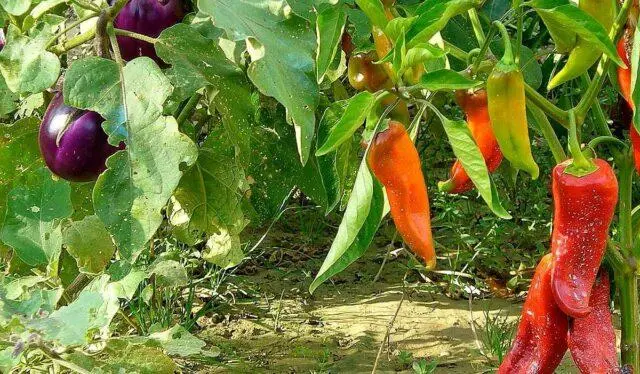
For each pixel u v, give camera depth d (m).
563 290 1.29
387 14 1.41
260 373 2.05
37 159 1.61
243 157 1.60
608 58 1.31
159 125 1.41
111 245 1.60
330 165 1.44
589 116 2.57
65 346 1.46
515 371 1.39
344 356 2.12
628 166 1.39
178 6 1.53
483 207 2.74
